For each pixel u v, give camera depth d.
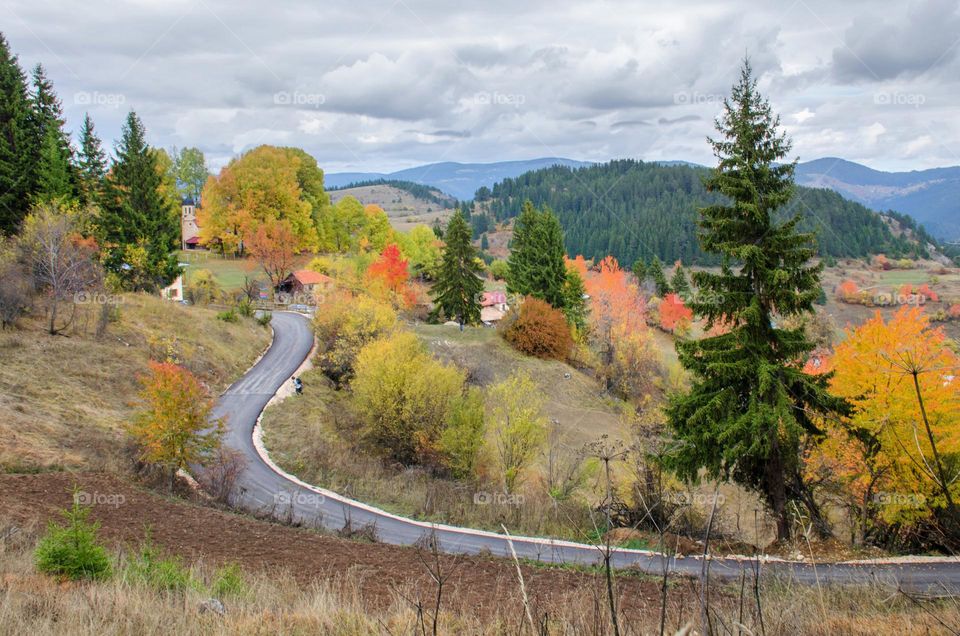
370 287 66.12
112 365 37.00
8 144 50.59
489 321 87.19
